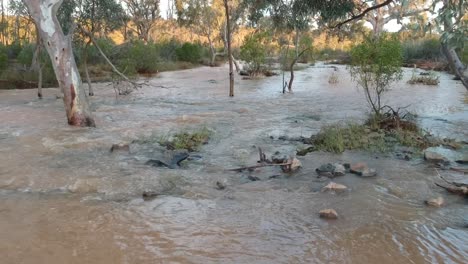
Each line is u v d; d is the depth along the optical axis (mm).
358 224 5562
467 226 5508
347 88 22125
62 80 11891
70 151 9281
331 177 7449
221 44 59344
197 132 10867
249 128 11883
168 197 6566
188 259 4691
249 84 25031
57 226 5523
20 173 7688
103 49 29797
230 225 5559
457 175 7531
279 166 8055
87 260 4680
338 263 4602
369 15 37219
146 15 51406
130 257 4742
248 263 4605
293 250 4887
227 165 8234
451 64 4582
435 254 4805
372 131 10711
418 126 11391
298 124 12484
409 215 5848
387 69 11484
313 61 43000
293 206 6176
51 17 11641
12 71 26047
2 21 41906
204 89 22547
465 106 15656
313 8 14555
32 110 15086
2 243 5059
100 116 13961
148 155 8922
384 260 4672
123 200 6434
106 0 19703
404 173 7668
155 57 34219
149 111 15070
